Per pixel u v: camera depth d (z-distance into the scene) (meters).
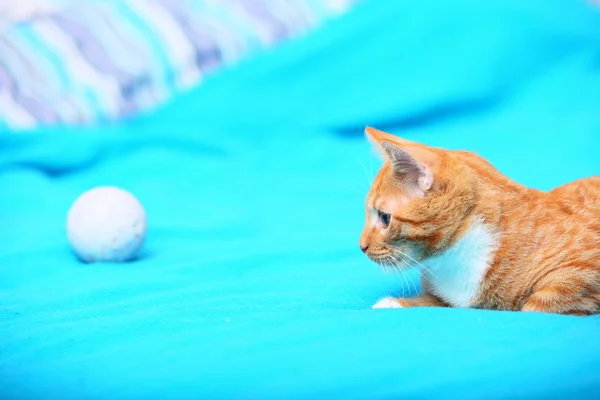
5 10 1.99
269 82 1.95
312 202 1.48
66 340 0.97
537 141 1.66
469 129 1.77
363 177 1.60
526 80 1.89
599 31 1.97
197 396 0.89
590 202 1.04
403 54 1.93
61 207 1.46
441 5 1.98
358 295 1.09
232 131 1.91
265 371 0.90
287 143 1.84
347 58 1.96
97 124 1.87
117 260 1.22
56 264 1.22
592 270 1.00
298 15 2.11
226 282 1.13
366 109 1.87
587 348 0.92
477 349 0.92
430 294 1.06
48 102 1.83
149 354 0.93
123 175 1.62
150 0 2.06
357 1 2.13
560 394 0.89
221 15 2.08
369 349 0.92
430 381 0.89
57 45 1.92
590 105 1.79
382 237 1.05
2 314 1.06
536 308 1.00
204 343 0.95
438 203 1.02
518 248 1.02
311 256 1.23
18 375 0.92
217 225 1.37
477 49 1.90
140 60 1.95
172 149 1.75
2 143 1.69
